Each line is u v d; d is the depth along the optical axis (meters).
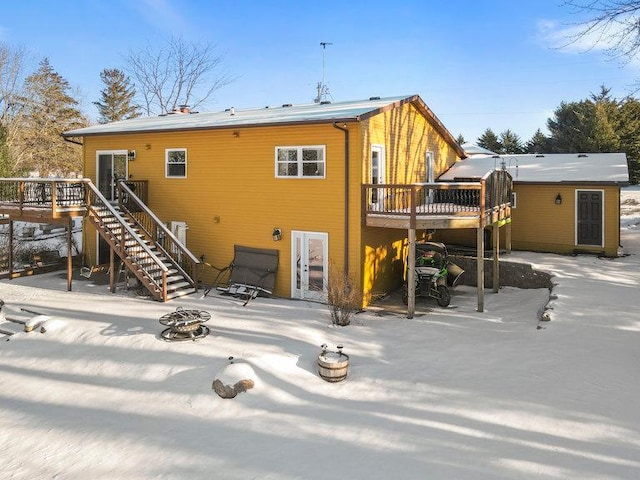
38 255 18.58
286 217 14.62
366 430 6.88
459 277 15.21
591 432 6.41
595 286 13.41
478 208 13.92
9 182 17.23
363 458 6.12
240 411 7.79
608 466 5.60
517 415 7.01
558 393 7.55
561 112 52.56
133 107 61.75
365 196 13.47
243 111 19.83
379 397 8.09
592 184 18.03
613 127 43.12
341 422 7.20
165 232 15.75
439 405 7.55
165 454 6.57
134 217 16.38
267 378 8.68
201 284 15.91
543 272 15.39
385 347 10.42
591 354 8.79
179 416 7.71
